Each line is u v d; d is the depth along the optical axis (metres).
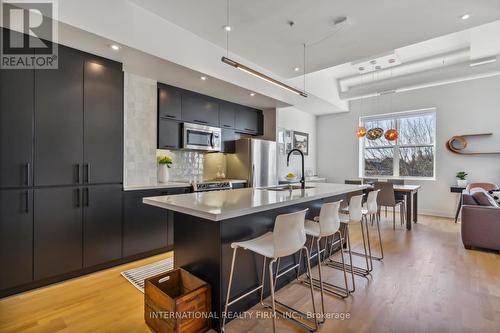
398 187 4.86
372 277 2.63
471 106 5.36
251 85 4.02
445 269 2.82
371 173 6.83
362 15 2.70
